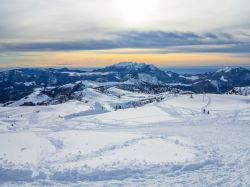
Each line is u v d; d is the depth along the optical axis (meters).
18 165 24.88
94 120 103.94
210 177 22.92
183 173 24.20
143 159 27.03
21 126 96.81
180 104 134.12
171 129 56.34
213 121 72.25
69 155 28.62
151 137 39.38
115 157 27.75
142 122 85.44
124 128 67.88
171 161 26.38
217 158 28.41
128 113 112.81
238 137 42.12
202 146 34.22
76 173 23.73
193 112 101.62
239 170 24.64
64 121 111.62
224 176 23.09
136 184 21.77
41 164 25.66
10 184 22.02
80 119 111.19
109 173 23.92
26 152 29.19
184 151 30.16
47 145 32.38
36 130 78.00
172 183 21.78
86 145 33.12
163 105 133.12
